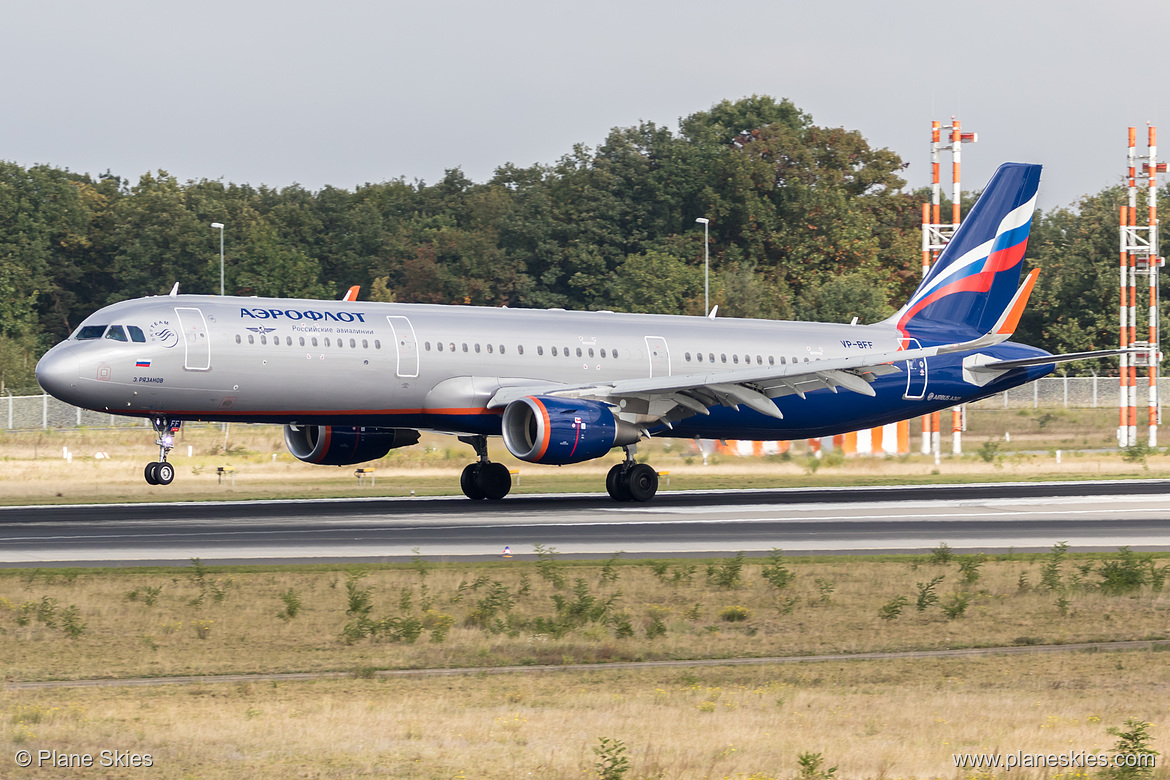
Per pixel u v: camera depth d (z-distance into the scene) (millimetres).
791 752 50156
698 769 47719
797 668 69312
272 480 199750
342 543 114312
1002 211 189500
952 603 87875
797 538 121062
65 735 52750
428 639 76312
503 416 148625
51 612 80375
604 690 63688
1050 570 96000
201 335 142000
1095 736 52812
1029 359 163375
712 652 73438
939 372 183125
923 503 158625
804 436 178875
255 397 145000
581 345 163375
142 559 103438
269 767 48188
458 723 54875
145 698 61219
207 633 76938
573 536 121312
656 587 93438
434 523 132250
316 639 75875
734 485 189250
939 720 55906
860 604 88000
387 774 47375
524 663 70500
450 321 156750
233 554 106812
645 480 158375
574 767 48125
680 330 172625
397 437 165375
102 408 141500
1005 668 69312
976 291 189000
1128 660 71375
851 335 182750
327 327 148375
